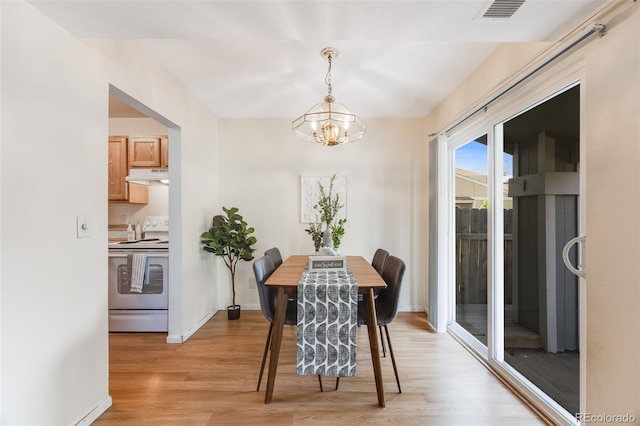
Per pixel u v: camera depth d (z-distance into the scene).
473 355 2.50
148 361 2.41
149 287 2.97
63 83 1.50
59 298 1.49
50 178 1.44
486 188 2.51
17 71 1.28
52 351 1.45
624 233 1.19
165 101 2.46
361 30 1.47
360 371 2.25
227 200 3.72
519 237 2.13
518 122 2.10
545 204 1.90
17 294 1.29
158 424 1.67
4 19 1.23
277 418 1.72
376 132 3.68
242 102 3.21
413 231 3.68
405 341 2.79
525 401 1.87
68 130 1.54
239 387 2.04
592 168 1.34
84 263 1.65
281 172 3.71
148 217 3.69
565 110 1.69
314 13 1.33
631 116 1.16
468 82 2.55
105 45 1.79
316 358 1.80
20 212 1.30
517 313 2.14
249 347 2.67
